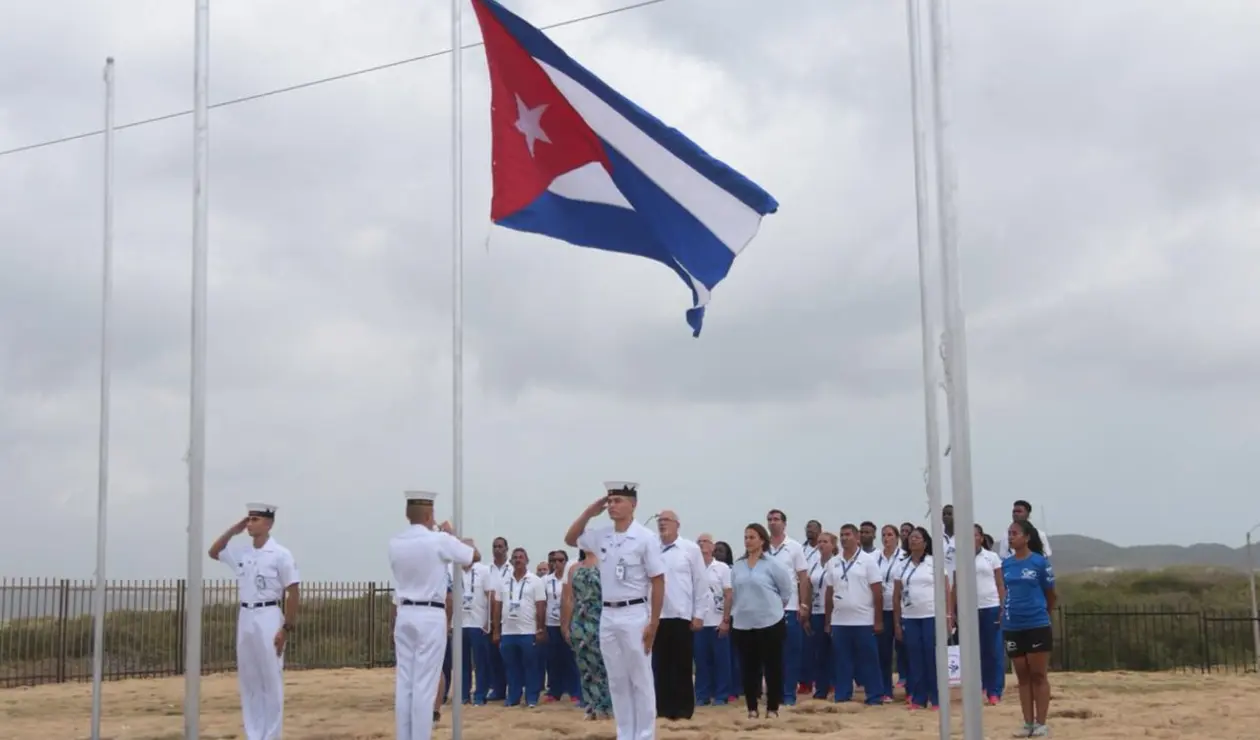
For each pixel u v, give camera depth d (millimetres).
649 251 11773
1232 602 34281
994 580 17359
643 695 11586
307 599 30297
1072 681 23281
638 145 11625
